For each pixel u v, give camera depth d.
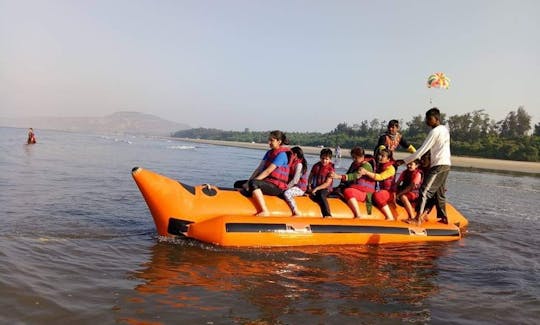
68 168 16.70
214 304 4.01
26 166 16.33
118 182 12.91
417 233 7.25
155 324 3.54
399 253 6.40
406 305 4.30
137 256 5.39
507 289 4.94
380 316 3.99
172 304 3.95
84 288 4.19
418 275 5.34
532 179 27.22
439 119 7.33
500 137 64.88
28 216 7.29
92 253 5.39
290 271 5.18
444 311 4.20
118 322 3.54
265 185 6.68
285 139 7.02
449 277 5.34
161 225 6.27
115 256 5.33
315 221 6.62
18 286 4.07
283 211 6.74
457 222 8.58
